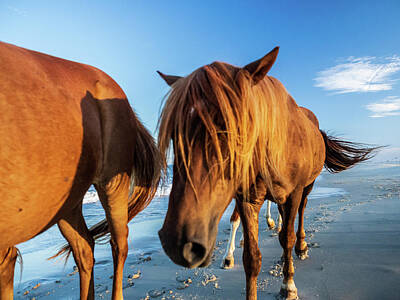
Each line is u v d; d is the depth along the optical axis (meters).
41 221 1.31
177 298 2.38
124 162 1.94
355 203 6.70
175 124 1.19
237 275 2.85
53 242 4.93
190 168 1.15
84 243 2.03
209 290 2.52
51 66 1.48
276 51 1.33
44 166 1.20
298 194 2.18
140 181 2.29
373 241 3.40
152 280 2.84
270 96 1.57
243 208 1.94
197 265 1.09
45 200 1.25
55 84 1.38
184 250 1.05
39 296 2.65
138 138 2.24
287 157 1.93
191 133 1.15
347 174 22.55
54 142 1.24
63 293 2.68
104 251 4.30
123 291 2.58
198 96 1.18
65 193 1.39
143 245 4.47
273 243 3.90
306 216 5.72
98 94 1.79
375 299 2.05
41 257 4.08
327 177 21.03
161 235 1.16
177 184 1.20
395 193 7.68
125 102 2.02
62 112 1.33
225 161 1.17
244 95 1.23
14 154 1.08
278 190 2.00
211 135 1.10
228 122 1.12
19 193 1.12
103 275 3.12
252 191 1.98
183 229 1.08
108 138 1.80
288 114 1.98
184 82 1.33
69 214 1.96
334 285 2.34
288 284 2.23
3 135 1.05
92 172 1.63
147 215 7.43
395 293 2.09
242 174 1.30
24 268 3.59
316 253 3.21
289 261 2.24
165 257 3.71
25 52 1.39
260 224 5.43
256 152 1.51
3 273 1.74
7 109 1.08
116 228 2.02
